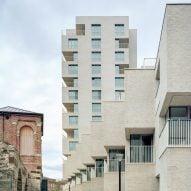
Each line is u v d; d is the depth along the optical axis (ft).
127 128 92.27
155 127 89.76
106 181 106.22
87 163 156.56
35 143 163.94
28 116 164.45
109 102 111.96
